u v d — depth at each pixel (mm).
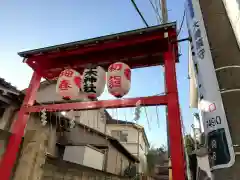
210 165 2988
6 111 9031
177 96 4828
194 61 4066
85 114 18500
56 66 7117
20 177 6301
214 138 2951
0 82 8062
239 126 2799
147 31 5582
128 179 19500
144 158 30859
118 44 5938
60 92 5785
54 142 12375
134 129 27609
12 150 5926
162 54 6105
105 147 17031
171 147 4285
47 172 7328
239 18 3342
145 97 5133
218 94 3113
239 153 2652
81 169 10102
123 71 5352
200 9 4102
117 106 5324
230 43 3434
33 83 6871
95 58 6641
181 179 3939
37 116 11000
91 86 5539
